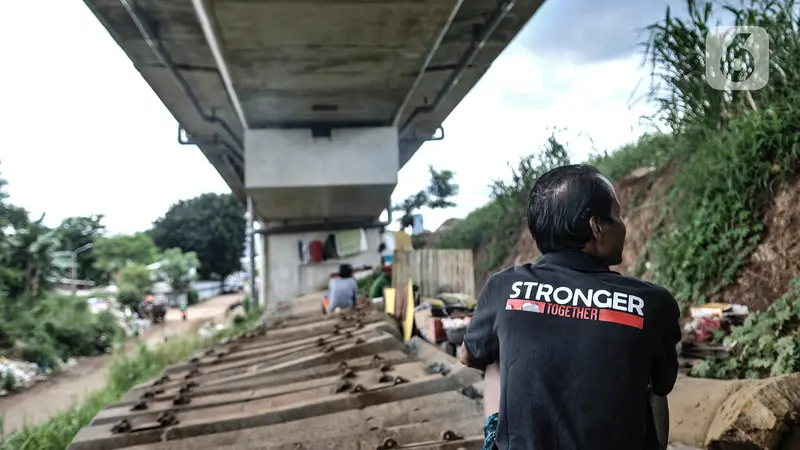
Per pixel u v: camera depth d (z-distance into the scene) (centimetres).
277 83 903
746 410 274
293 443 313
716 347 427
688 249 551
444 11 662
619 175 874
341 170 1191
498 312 181
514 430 163
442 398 354
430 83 1089
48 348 2019
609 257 180
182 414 401
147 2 717
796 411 265
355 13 656
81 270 5984
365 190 1236
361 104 1045
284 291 1909
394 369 433
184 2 718
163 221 8075
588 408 157
